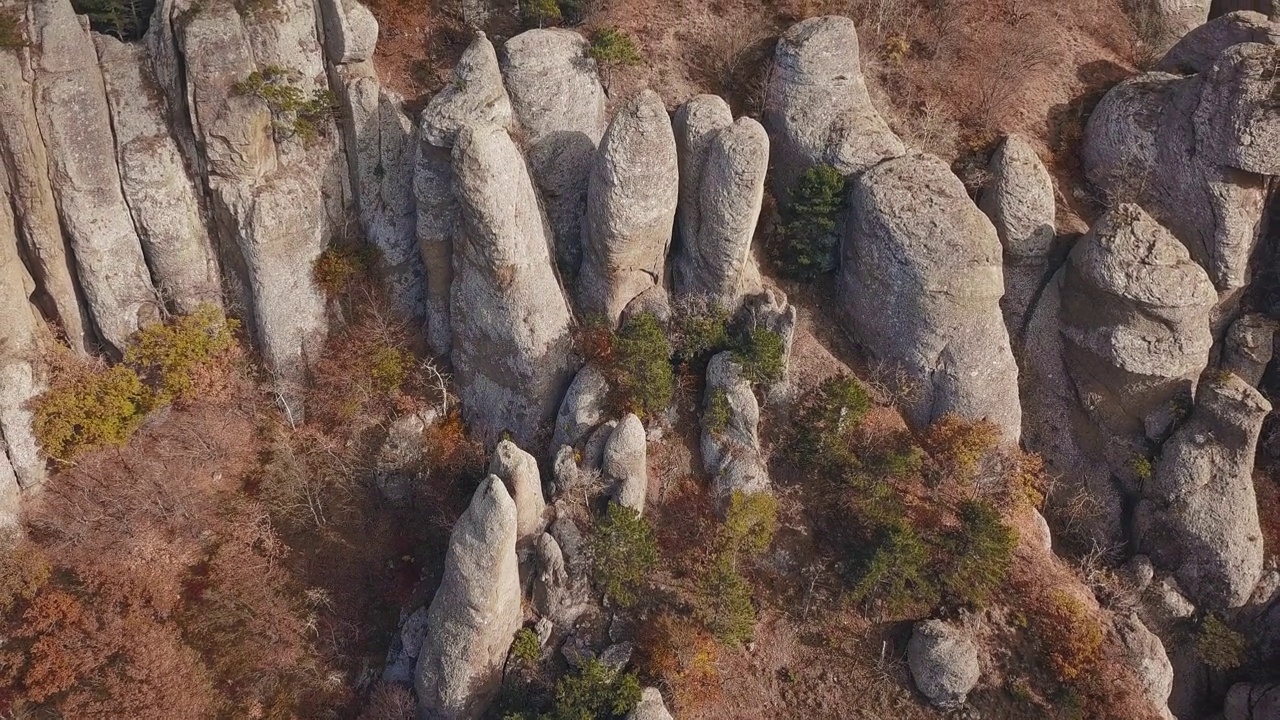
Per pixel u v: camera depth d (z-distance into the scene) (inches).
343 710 1071.6
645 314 1136.2
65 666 1006.4
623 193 1087.0
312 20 1172.5
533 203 1139.3
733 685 1042.1
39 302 1173.1
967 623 1056.2
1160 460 1167.6
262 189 1159.0
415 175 1151.0
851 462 1104.8
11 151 1050.7
